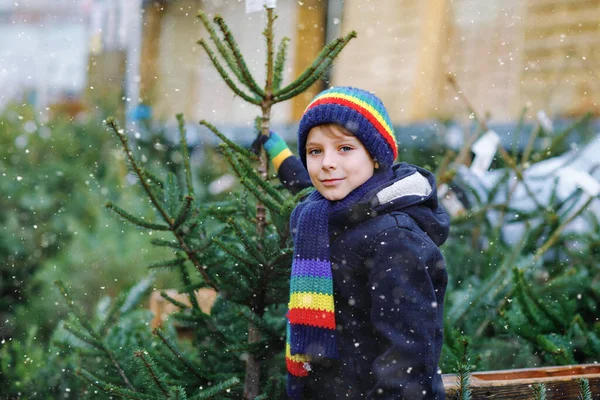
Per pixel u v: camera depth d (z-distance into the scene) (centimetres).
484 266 380
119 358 277
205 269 255
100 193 620
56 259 538
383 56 865
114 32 1105
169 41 1090
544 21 710
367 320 198
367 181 204
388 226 194
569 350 280
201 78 1045
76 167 676
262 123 260
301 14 917
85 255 492
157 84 1086
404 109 837
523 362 303
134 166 238
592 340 290
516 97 726
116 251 495
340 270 199
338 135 199
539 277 379
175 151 648
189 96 1059
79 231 532
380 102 207
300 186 251
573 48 650
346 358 199
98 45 1083
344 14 905
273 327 256
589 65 671
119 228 529
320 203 205
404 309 186
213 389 216
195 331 277
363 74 888
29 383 335
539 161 446
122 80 1098
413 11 833
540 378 234
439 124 566
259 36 949
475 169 391
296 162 256
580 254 376
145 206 557
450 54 798
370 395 185
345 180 200
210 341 272
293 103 933
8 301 513
